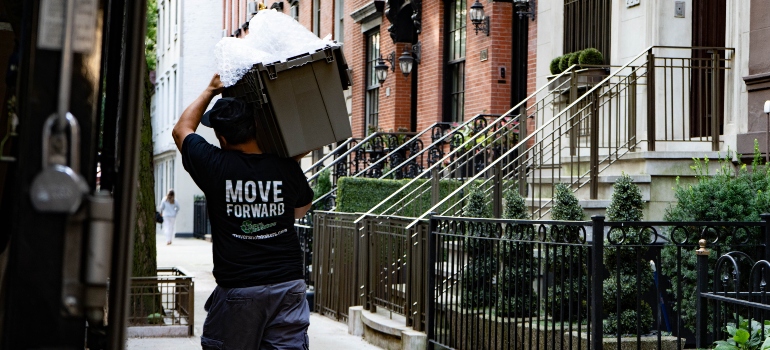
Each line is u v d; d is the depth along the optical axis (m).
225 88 4.20
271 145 4.13
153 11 49.03
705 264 5.49
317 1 24.08
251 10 29.25
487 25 14.22
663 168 8.69
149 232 9.91
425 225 7.93
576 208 7.36
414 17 16.84
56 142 1.62
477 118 13.36
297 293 4.13
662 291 7.32
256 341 4.07
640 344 5.99
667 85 10.02
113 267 1.87
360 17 19.39
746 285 6.45
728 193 6.55
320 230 10.81
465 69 15.15
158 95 47.12
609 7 11.06
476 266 7.21
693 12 10.09
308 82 4.11
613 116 10.70
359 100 19.81
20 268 1.62
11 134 1.89
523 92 13.99
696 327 5.96
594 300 5.62
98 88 1.94
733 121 9.04
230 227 4.05
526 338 6.82
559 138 9.40
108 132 2.26
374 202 12.08
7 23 2.05
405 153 15.69
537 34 12.81
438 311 7.71
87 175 1.79
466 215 8.73
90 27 1.66
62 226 1.62
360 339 8.88
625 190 6.73
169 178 39.66
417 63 17.08
